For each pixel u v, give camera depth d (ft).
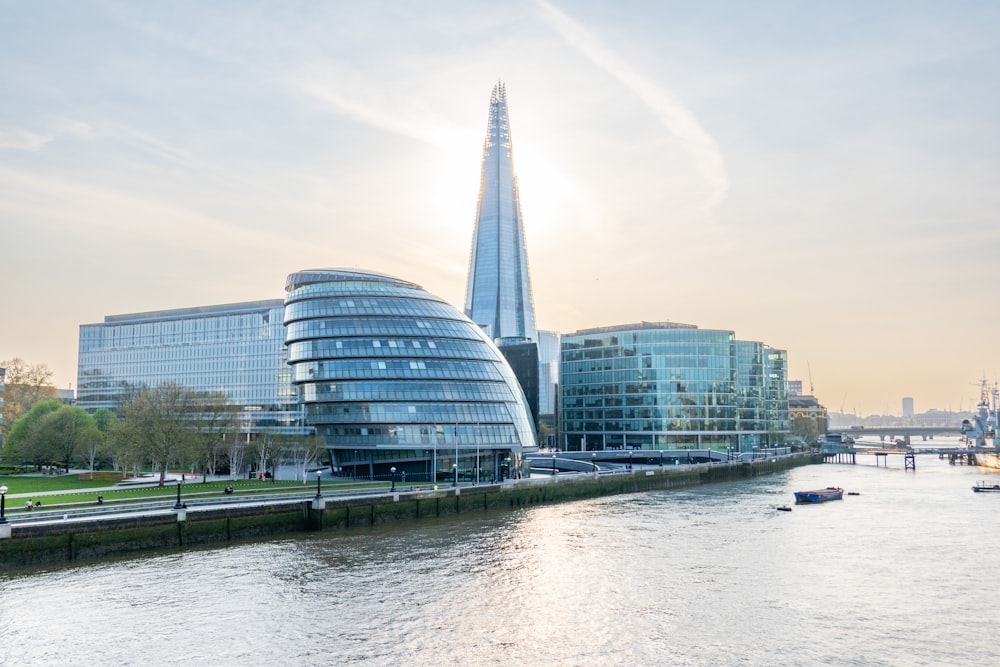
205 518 275.39
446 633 175.73
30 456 451.53
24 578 217.36
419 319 498.28
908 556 265.13
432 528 326.24
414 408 469.16
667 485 565.12
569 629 179.42
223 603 196.34
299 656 160.15
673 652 164.76
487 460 482.69
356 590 211.41
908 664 158.61
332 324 490.90
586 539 297.53
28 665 153.58
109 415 565.12
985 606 200.75
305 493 350.23
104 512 274.77
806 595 211.00
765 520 356.59
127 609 189.88
